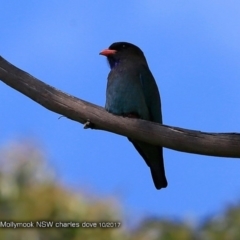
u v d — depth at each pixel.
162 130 12.09
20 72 12.40
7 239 8.91
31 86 12.39
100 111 12.36
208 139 11.80
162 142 12.14
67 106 12.41
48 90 12.38
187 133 11.91
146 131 12.14
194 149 11.94
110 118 12.34
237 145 11.66
